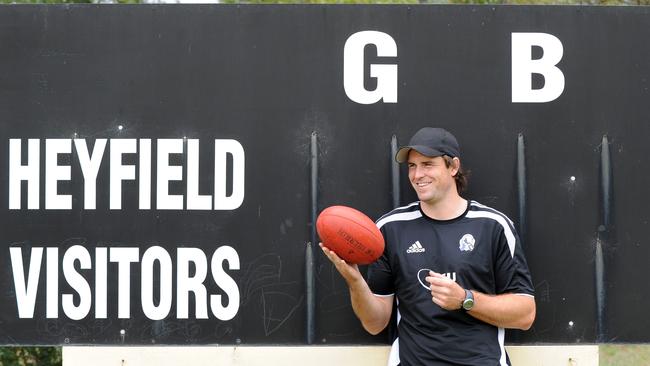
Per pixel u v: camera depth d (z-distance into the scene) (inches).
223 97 287.3
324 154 286.2
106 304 286.4
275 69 287.1
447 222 263.6
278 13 287.7
